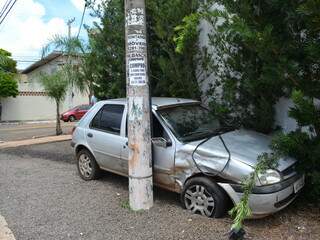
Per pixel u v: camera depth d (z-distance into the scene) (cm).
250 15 587
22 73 4581
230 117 731
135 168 582
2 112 3662
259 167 492
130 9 575
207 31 809
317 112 541
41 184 780
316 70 560
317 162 548
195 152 557
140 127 577
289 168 534
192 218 545
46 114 3853
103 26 950
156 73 866
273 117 715
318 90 548
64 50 1791
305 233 492
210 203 543
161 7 798
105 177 797
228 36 677
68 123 3183
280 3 552
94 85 1029
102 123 732
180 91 816
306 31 547
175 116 638
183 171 570
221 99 781
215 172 532
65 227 538
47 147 1354
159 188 694
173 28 782
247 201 468
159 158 600
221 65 785
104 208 607
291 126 699
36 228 539
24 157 1166
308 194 590
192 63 823
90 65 1058
